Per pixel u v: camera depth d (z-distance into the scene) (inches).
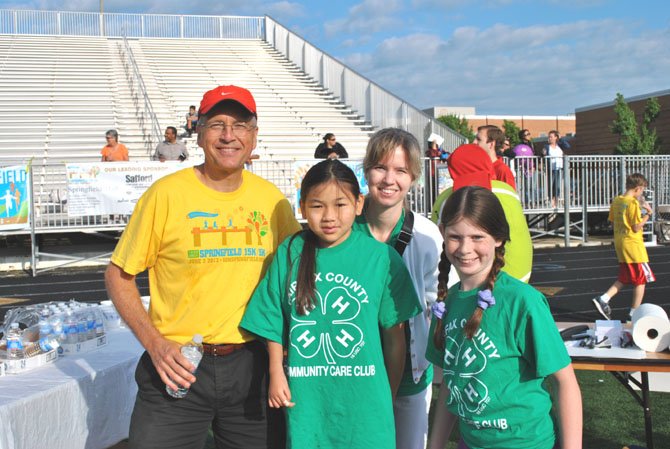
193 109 765.3
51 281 494.6
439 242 128.3
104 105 851.4
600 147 1363.2
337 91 1002.1
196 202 112.1
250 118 112.9
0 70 935.7
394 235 126.1
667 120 1191.6
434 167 605.6
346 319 104.7
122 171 523.5
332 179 103.7
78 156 708.0
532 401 101.4
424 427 126.9
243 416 114.4
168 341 107.2
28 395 123.4
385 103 845.2
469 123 2169.0
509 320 101.3
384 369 107.2
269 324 108.8
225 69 1059.9
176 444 111.8
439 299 112.0
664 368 145.9
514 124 2034.9
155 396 111.9
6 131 755.4
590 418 198.7
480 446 104.3
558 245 681.0
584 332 169.2
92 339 163.5
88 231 542.6
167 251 111.8
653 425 192.5
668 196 718.5
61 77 931.3
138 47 1127.0
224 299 111.7
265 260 115.3
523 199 664.4
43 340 149.4
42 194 571.2
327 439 106.1
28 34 1140.5
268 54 1182.3
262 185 119.7
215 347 111.0
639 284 335.6
